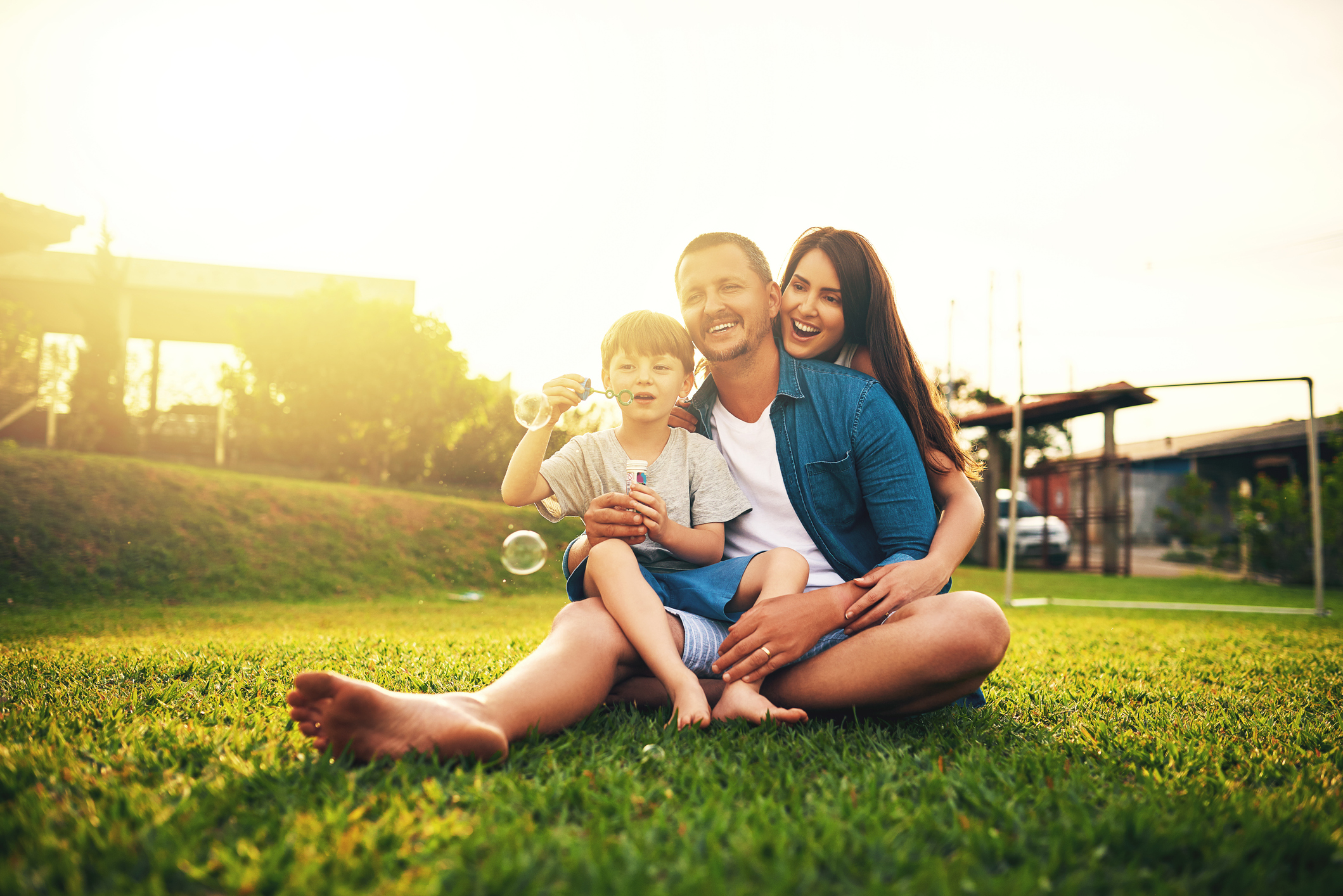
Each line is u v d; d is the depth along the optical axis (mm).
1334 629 5719
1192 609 7891
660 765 1191
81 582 8383
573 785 1065
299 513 10805
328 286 17266
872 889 764
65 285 18922
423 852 858
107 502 9773
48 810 979
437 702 1179
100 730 1463
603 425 1932
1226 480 21922
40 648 3588
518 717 1252
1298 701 2227
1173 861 901
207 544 9602
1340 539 12812
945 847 917
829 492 1703
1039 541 16422
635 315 1747
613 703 1574
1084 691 2328
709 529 1658
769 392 1804
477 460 17188
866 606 1438
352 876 799
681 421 1802
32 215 13922
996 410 15625
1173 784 1213
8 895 754
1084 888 814
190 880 798
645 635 1410
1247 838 942
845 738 1425
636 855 841
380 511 11492
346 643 3510
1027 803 1082
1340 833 987
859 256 1780
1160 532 25359
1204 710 2043
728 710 1396
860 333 1836
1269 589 11695
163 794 1049
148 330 21688
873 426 1666
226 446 18828
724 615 1519
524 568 2109
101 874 807
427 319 17422
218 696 1895
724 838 911
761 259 1769
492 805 989
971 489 1761
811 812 1019
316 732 1164
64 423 16609
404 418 16844
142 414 19484
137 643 3852
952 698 1486
